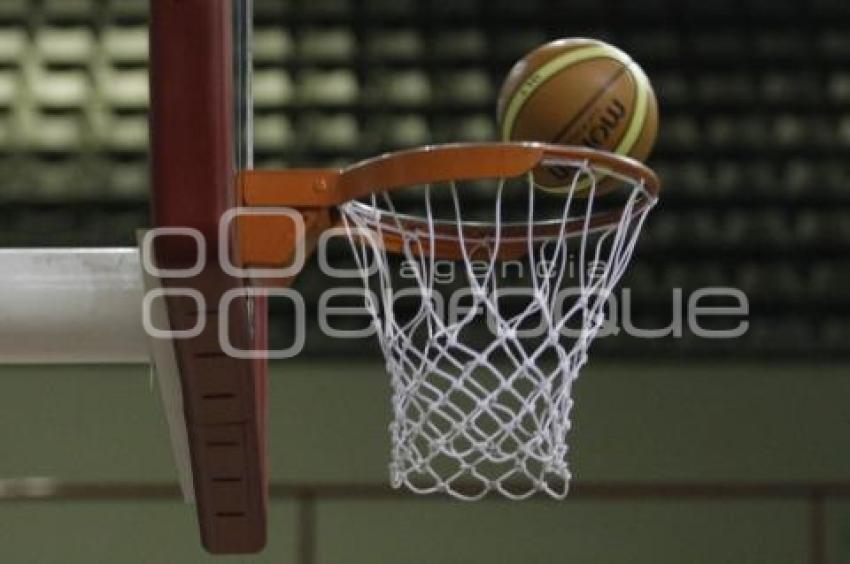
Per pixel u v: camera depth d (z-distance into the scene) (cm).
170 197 436
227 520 616
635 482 1138
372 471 1157
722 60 1302
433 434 1091
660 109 1288
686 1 1313
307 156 1259
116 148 1256
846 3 1319
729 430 1186
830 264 1259
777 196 1275
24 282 546
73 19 1302
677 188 1268
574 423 1178
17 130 1259
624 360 1203
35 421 1156
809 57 1306
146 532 1134
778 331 1230
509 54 1299
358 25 1306
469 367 572
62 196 1238
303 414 1166
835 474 1184
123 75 1284
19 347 552
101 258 550
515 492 1131
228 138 447
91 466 1150
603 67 561
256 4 1307
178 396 550
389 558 1138
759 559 1154
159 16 436
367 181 527
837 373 1203
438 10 1309
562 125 554
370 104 1280
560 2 1308
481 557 1141
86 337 549
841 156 1289
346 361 1186
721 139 1286
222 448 556
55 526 1134
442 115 1281
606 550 1148
